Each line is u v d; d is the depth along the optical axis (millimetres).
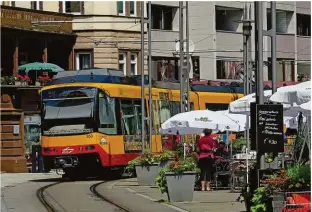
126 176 43656
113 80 42656
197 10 78062
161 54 74188
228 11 80188
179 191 27781
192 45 63438
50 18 65375
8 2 65125
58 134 41625
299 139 29828
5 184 39688
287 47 84375
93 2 68125
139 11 71250
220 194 30828
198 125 37000
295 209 16641
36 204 28281
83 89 41500
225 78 79438
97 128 41219
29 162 57062
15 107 59562
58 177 46031
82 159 41344
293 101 26234
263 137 21875
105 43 68438
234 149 42000
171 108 49469
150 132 44406
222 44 78812
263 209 18109
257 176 21016
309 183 17281
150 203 27641
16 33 62062
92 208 26344
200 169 32812
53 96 41969
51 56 67625
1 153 54344
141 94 43312
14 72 62094
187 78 49156
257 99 22641
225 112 39938
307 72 87000
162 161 36156
